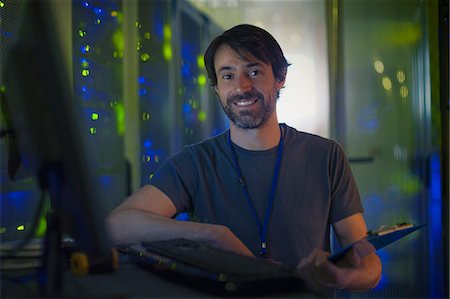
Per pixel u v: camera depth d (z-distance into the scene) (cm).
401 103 360
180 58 353
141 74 320
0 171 152
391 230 118
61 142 87
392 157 365
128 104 301
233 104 151
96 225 90
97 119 256
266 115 151
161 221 138
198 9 379
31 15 82
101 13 256
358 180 370
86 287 96
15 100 89
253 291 88
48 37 83
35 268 106
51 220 96
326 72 377
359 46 376
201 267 93
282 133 161
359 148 376
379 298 323
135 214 142
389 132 369
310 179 154
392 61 368
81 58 230
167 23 345
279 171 154
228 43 150
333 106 376
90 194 90
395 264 332
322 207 153
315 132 378
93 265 93
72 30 219
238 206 153
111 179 285
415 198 331
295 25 383
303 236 149
